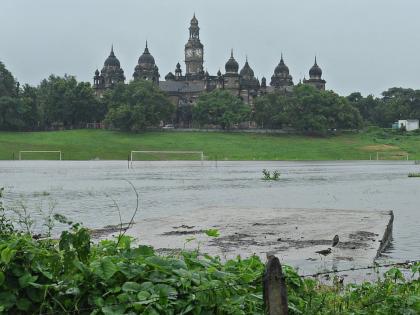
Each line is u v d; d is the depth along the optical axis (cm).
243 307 759
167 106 19000
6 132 17438
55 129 19675
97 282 732
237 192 4250
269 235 1817
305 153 15825
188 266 830
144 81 19388
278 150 16138
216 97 19675
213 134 18350
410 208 3075
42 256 733
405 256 1609
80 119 19712
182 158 14175
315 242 1694
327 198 3734
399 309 890
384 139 18838
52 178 5959
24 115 18138
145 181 5594
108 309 690
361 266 1377
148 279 744
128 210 2884
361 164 11712
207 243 1675
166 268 760
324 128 18712
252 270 871
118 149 15075
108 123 18300
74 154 13925
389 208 3073
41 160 12494
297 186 5003
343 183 5484
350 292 992
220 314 730
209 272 775
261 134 18850
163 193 4100
